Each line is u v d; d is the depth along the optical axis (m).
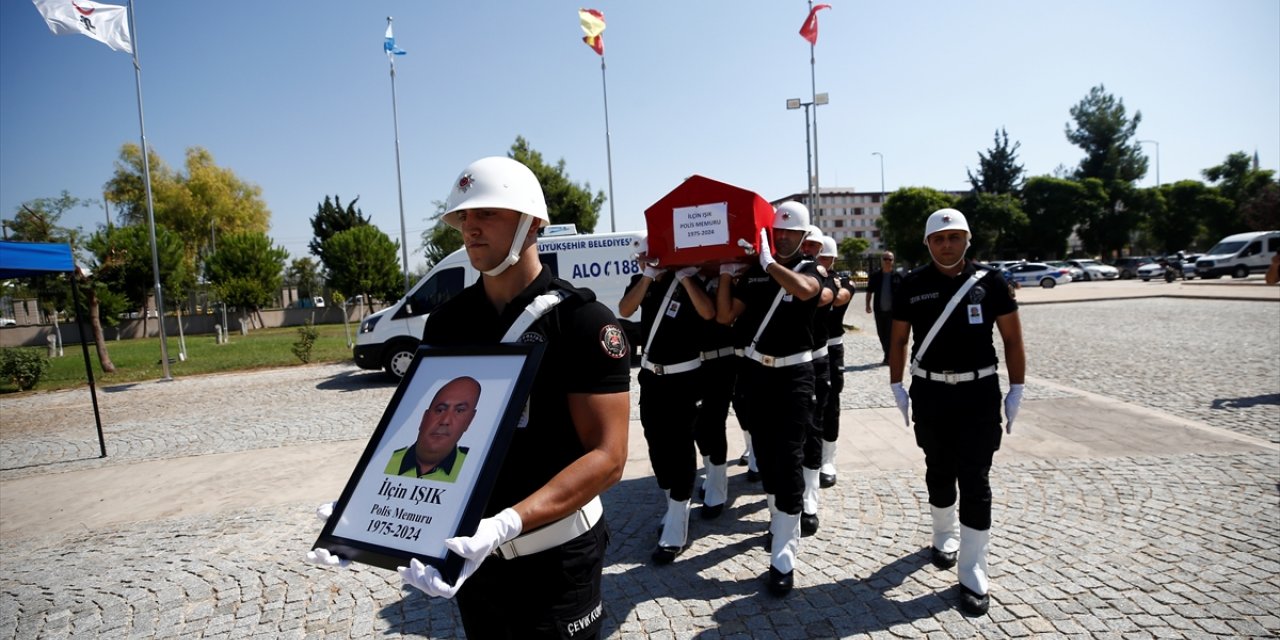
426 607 3.46
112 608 3.64
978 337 3.14
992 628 2.92
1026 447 5.56
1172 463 4.97
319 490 5.70
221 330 26.67
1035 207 54.66
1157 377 8.45
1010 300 3.18
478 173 1.64
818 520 4.21
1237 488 4.41
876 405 7.52
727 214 3.66
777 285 3.58
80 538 4.86
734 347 4.30
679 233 3.77
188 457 7.13
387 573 3.91
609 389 1.57
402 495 1.48
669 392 3.88
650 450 3.99
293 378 13.30
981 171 60.38
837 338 4.89
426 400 1.60
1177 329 13.44
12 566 4.37
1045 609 3.05
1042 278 38.00
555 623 1.64
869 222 110.31
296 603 3.57
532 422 1.60
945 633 2.90
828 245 5.07
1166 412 6.66
